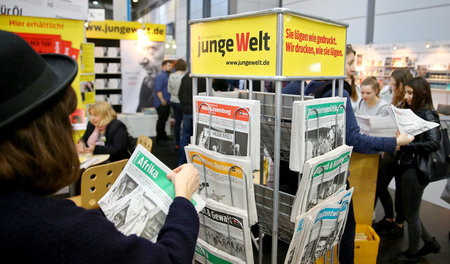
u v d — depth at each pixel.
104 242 0.57
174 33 13.95
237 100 1.08
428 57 5.99
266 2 9.51
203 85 4.23
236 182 1.10
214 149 1.19
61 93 0.60
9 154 0.53
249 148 1.06
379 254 2.50
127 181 1.02
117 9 6.84
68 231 0.54
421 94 2.24
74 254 0.53
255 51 1.10
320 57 1.22
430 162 2.20
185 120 4.43
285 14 1.02
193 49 1.33
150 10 16.84
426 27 5.97
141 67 6.36
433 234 2.79
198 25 1.29
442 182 3.87
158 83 5.90
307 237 1.18
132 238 0.63
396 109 1.77
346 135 1.54
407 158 2.28
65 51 2.65
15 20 2.43
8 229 0.51
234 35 1.15
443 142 2.21
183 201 0.80
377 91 2.87
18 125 0.54
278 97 1.07
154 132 6.55
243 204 1.10
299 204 1.14
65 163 0.61
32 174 0.56
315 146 1.18
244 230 1.11
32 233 0.51
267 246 2.32
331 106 1.25
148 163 0.99
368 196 2.06
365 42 7.03
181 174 0.90
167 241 0.69
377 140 1.53
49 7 2.49
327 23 1.23
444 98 5.99
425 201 3.43
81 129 2.83
